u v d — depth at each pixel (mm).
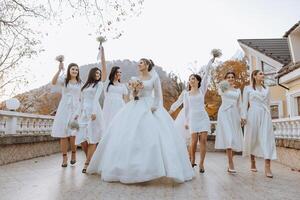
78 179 4445
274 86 16922
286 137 7531
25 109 21859
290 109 13328
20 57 13570
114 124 4922
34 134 8156
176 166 4188
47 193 3445
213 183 4344
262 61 17547
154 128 4406
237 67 24328
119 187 3914
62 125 5953
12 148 6484
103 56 6227
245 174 5363
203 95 5945
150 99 4848
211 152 11922
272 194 3602
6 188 3684
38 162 6648
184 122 6551
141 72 5102
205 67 6234
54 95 22203
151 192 3652
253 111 5484
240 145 5730
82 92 5977
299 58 13367
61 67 6078
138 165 4113
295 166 6301
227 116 5727
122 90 7117
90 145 5523
